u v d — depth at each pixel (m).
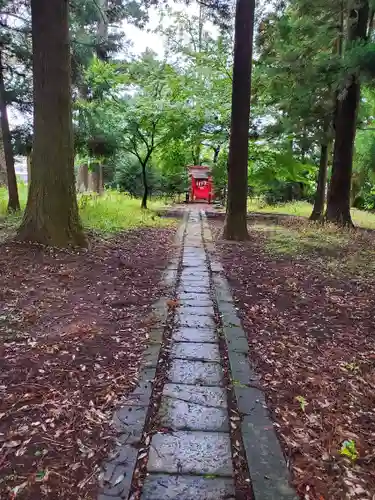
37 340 3.05
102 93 10.97
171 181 19.53
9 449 1.87
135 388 2.44
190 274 5.32
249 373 2.71
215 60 11.88
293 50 8.88
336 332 3.51
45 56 5.53
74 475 1.73
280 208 14.73
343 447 1.99
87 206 9.75
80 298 4.08
